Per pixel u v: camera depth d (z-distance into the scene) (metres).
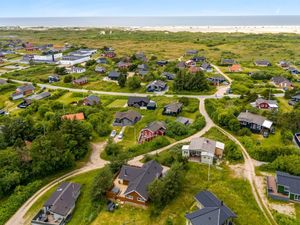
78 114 77.38
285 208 44.94
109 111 84.56
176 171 49.53
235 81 111.44
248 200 46.75
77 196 49.06
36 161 54.38
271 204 45.91
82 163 59.84
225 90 102.19
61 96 100.06
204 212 39.56
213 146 59.56
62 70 129.88
